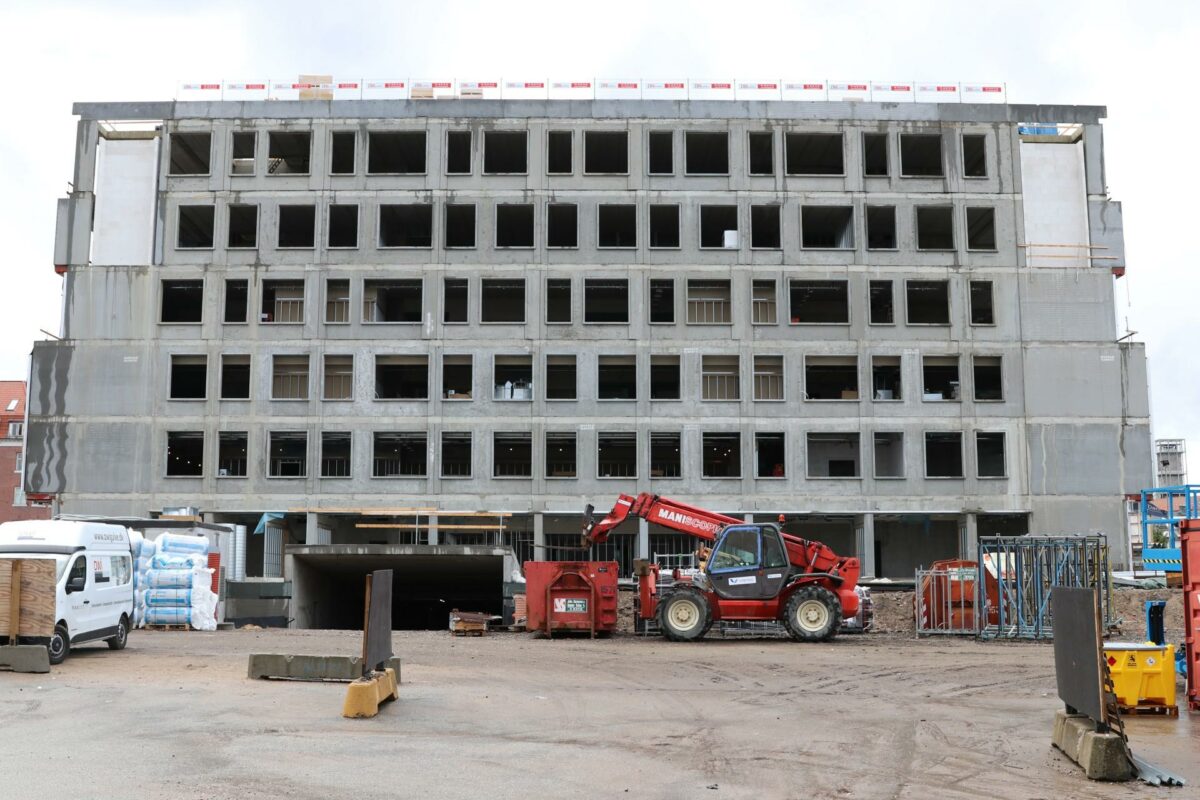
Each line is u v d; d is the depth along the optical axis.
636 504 29.23
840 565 28.16
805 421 52.19
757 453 53.28
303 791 9.68
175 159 55.44
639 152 53.66
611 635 30.50
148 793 9.40
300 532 52.00
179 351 52.22
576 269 52.97
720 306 53.72
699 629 27.45
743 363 52.53
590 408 52.16
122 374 52.00
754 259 53.22
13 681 17.09
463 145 55.28
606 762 11.49
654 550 52.38
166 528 35.22
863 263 53.22
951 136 54.25
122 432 51.56
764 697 17.17
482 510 51.31
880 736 13.42
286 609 39.09
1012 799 10.00
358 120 53.88
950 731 13.83
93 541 21.55
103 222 53.62
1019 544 29.59
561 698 16.58
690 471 51.62
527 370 54.22
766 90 54.53
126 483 51.22
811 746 12.67
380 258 53.00
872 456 51.91
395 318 57.50
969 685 19.03
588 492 51.56
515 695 16.70
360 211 53.19
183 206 53.38
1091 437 52.22
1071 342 52.94
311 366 52.28
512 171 58.34
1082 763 11.20
